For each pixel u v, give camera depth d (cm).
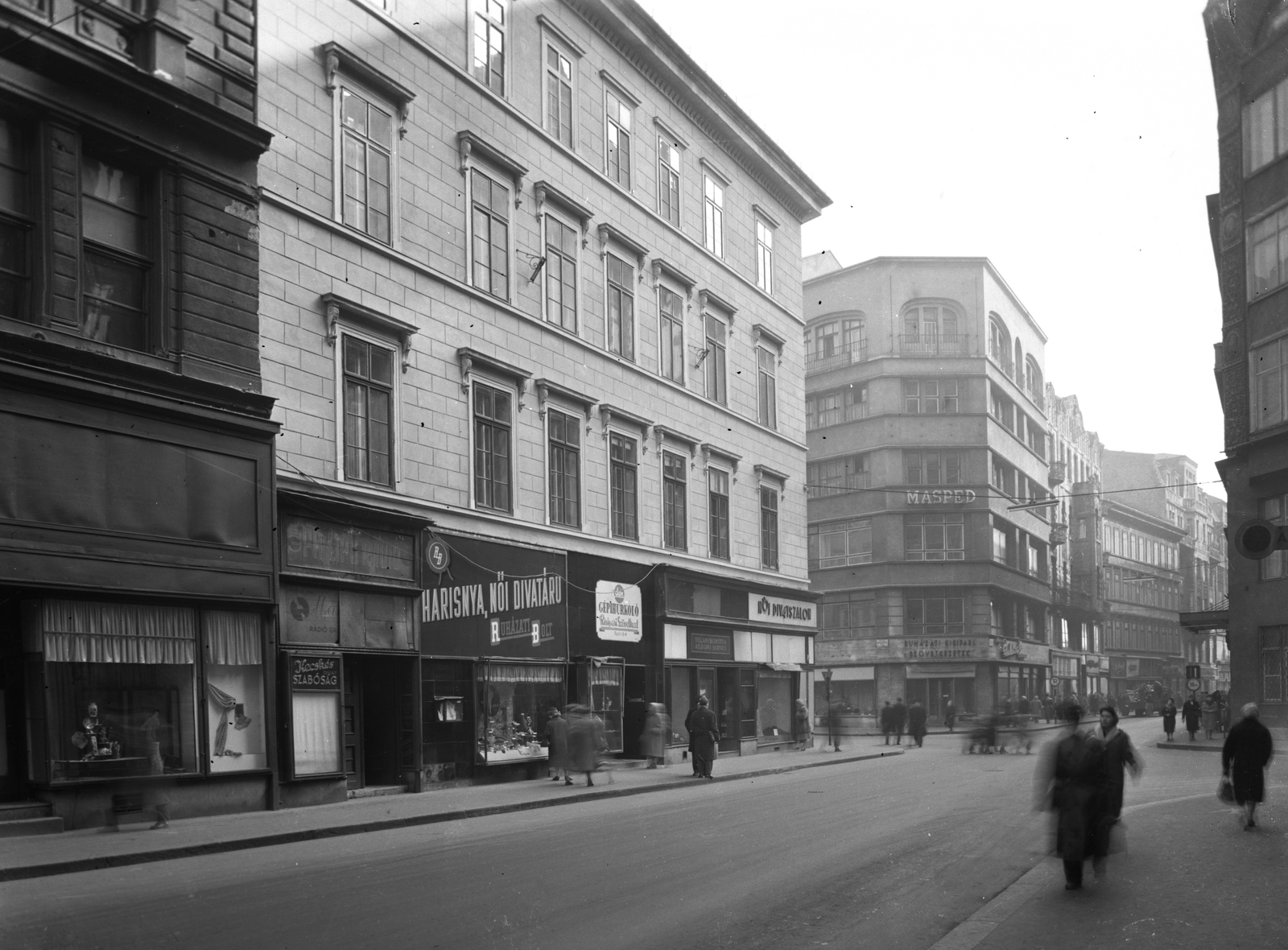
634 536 3095
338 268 2155
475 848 1391
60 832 1534
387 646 2161
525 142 2733
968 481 6222
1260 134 3534
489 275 2588
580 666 2797
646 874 1166
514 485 2606
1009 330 6869
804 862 1252
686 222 3491
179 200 1811
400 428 2275
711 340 3597
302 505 1973
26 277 1611
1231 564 3669
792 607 3969
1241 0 3597
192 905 1000
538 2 2825
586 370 2917
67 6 1669
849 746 4138
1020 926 891
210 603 1792
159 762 1694
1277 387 3447
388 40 2325
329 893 1058
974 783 2364
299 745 1939
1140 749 3775
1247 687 3588
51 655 1584
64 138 1655
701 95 3503
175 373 1759
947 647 6059
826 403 6581
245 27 1953
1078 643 8038
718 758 3369
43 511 1575
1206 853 1277
